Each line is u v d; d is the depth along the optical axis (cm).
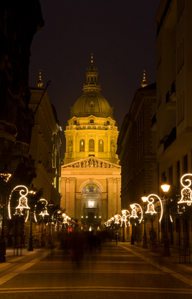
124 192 10750
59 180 11769
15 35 4375
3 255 2702
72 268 2277
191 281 1772
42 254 3462
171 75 4750
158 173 5850
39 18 5450
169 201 2992
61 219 6906
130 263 2619
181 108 3709
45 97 6819
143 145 6656
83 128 19200
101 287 1580
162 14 4906
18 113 4481
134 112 7638
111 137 19238
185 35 3494
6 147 3631
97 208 18025
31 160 4947
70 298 1348
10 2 3991
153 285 1644
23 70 4934
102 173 17688
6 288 1564
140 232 6706
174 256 3198
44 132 7444
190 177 3916
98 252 3781
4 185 2773
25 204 3491
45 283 1691
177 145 3912
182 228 4353
